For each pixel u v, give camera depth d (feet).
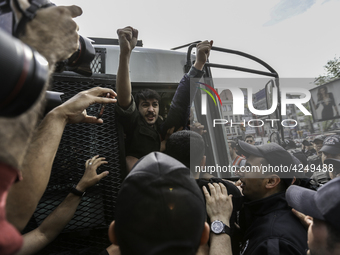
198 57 6.66
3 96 1.36
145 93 6.89
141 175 2.37
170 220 2.16
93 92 4.23
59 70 3.55
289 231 4.39
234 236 5.55
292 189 4.32
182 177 2.44
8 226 1.52
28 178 2.98
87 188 4.91
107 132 5.29
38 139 3.33
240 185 5.97
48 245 4.74
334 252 3.42
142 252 2.11
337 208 3.40
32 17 1.97
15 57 1.36
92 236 4.91
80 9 2.27
